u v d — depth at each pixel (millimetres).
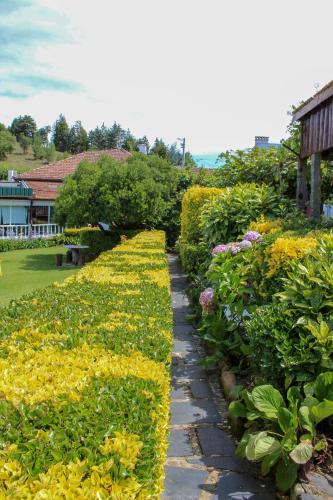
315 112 7184
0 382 2316
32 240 23422
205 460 3070
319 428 2980
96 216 16734
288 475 2596
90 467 1627
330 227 5992
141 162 17812
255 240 5129
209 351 5301
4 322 3555
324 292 3279
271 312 3375
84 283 5500
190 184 19344
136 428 1899
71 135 91750
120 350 2953
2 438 1777
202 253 8633
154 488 1841
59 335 3215
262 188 7660
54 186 28625
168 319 3848
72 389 2230
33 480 1552
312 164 7406
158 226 19031
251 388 3607
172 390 4305
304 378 2979
